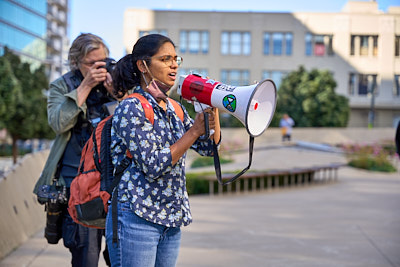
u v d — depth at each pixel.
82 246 2.96
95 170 2.32
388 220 7.36
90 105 3.10
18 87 22.73
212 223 7.02
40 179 3.01
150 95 2.16
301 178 13.84
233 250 5.24
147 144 2.03
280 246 5.47
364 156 18.95
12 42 51.72
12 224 5.01
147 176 2.05
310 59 44.62
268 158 21.45
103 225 2.41
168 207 2.12
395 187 12.85
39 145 33.19
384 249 5.33
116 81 2.27
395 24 44.62
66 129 2.96
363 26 44.69
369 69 44.91
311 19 44.50
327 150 24.02
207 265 4.60
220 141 2.33
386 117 45.78
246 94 1.99
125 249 2.08
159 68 2.16
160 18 43.62
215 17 43.75
